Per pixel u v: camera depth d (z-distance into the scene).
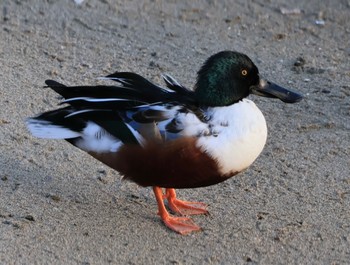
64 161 11.92
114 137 10.25
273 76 15.10
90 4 17.16
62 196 11.07
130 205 11.05
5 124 12.66
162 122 10.09
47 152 12.10
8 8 16.59
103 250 9.98
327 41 16.72
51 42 15.61
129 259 9.86
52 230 10.26
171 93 10.64
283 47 16.34
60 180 11.45
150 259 9.89
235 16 17.41
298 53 16.12
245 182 11.74
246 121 10.24
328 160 12.39
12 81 13.98
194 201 11.28
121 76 10.79
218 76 10.43
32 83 13.98
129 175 10.45
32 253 9.80
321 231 10.62
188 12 17.39
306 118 13.64
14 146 12.14
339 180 11.85
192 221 10.75
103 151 10.38
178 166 10.12
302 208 11.13
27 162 11.79
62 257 9.77
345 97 14.40
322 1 18.03
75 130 10.40
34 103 13.33
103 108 10.29
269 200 11.30
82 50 15.45
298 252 10.18
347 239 10.47
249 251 10.16
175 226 10.54
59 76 14.37
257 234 10.51
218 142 10.08
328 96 14.42
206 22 17.08
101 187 11.40
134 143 10.13
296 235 10.51
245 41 16.48
